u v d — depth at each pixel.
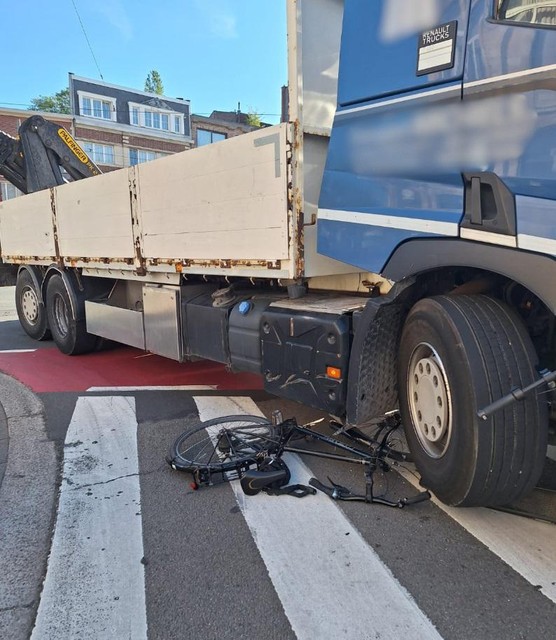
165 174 4.99
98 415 5.01
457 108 2.71
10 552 2.85
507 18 2.50
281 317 3.83
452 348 2.70
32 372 6.73
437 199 2.84
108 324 6.70
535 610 2.30
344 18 3.38
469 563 2.63
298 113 3.63
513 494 2.72
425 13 2.86
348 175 3.39
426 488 3.12
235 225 4.22
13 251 8.91
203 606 2.40
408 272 3.01
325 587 2.49
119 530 3.03
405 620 2.26
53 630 2.27
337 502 3.28
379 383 3.35
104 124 37.66
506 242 2.49
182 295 5.30
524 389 2.51
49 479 3.70
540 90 2.36
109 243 6.12
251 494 3.38
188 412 5.05
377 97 3.16
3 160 9.23
